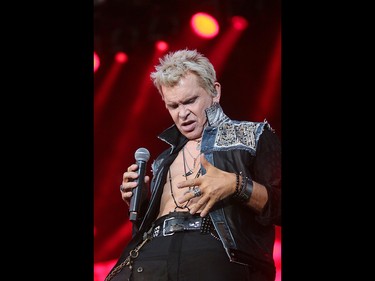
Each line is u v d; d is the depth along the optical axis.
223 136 4.46
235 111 7.46
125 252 4.48
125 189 4.50
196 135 4.55
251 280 4.23
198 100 4.54
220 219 4.24
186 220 4.31
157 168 4.70
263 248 4.31
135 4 8.00
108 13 8.13
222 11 7.71
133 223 4.59
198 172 4.43
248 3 7.65
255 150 4.38
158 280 4.23
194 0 7.84
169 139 4.68
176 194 4.44
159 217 4.44
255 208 4.25
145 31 8.12
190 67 4.53
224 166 4.36
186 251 4.21
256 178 4.37
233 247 4.18
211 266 4.15
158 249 4.31
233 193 4.21
